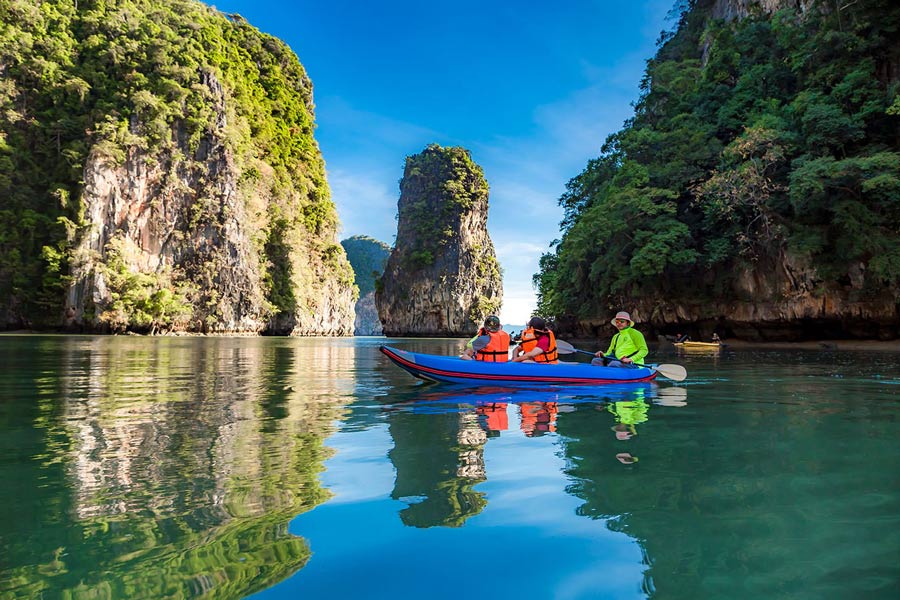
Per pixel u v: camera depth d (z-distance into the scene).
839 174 17.48
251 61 79.75
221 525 2.00
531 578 1.57
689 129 26.30
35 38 56.09
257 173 64.62
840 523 1.99
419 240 91.50
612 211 24.55
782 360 12.17
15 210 50.91
